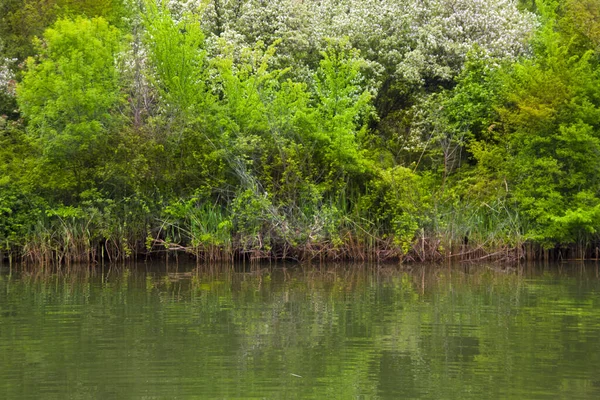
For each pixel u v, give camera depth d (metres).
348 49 28.00
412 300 15.19
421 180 23.95
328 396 8.55
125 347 10.91
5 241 22.61
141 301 15.09
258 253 22.70
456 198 23.64
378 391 8.77
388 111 29.36
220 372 9.55
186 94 23.86
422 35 28.56
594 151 23.36
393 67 28.69
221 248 22.89
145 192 23.31
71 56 23.06
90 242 22.97
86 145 22.66
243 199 22.88
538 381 9.18
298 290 16.72
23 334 11.79
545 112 22.91
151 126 23.44
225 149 23.41
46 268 21.55
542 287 17.16
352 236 23.33
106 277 19.27
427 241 23.05
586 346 10.98
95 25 23.94
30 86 23.05
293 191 23.16
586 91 23.73
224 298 15.47
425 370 9.68
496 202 23.78
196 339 11.42
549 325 12.51
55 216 23.28
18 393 8.66
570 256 24.11
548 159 23.41
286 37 28.02
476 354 10.52
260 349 10.83
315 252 22.91
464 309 14.06
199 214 23.16
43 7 29.02
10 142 24.14
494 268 21.52
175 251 23.41
